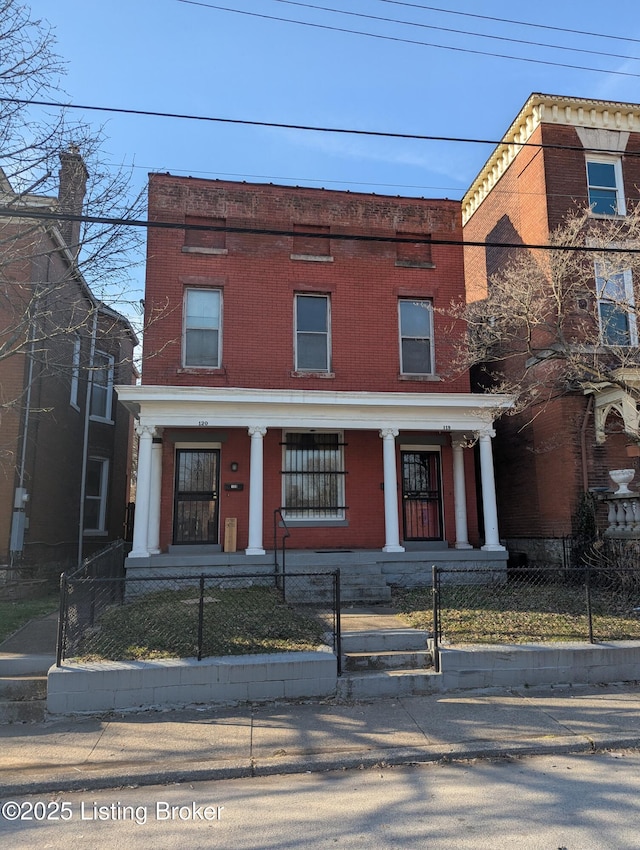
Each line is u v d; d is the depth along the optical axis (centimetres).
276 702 672
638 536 1079
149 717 633
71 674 646
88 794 482
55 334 935
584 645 755
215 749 550
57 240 1220
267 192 1370
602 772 510
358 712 644
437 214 1443
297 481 1333
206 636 761
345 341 1355
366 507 1338
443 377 1376
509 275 1221
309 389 1322
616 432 1290
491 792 470
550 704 667
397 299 1398
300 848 386
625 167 1441
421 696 696
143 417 1184
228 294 1320
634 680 750
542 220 1384
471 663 723
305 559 1171
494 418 1293
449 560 1227
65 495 1583
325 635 796
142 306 1151
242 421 1212
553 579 1218
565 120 1425
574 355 1100
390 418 1267
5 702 642
